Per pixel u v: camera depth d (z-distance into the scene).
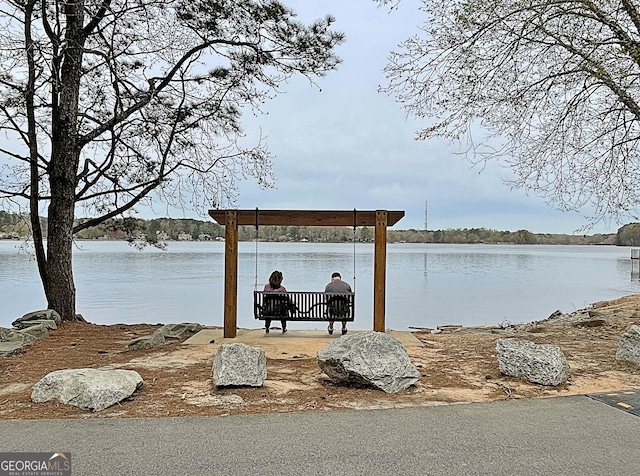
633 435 4.36
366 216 9.66
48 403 5.19
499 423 4.66
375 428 4.51
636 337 6.99
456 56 8.58
